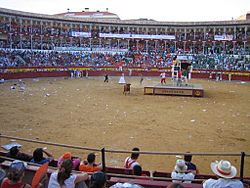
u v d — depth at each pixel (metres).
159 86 29.69
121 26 63.41
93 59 54.66
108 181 5.73
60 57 51.72
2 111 19.09
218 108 21.97
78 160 6.84
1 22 50.62
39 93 28.05
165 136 14.00
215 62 52.50
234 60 52.22
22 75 42.56
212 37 60.62
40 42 56.09
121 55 58.28
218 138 13.78
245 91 32.84
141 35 60.59
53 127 15.35
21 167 4.19
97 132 14.55
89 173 5.79
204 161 10.82
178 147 12.32
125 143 12.79
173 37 61.00
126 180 5.80
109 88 33.72
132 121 17.16
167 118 18.17
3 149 11.61
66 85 36.03
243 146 12.61
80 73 49.66
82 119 17.44
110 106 22.06
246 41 55.38
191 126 16.11
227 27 59.75
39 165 6.29
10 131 14.35
